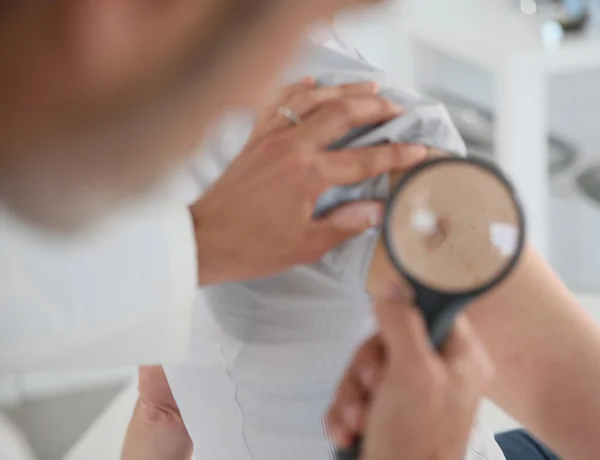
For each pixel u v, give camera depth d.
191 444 0.98
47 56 0.27
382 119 0.70
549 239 2.31
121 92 0.28
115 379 1.50
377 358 0.54
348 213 0.67
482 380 0.52
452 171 0.53
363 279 0.69
